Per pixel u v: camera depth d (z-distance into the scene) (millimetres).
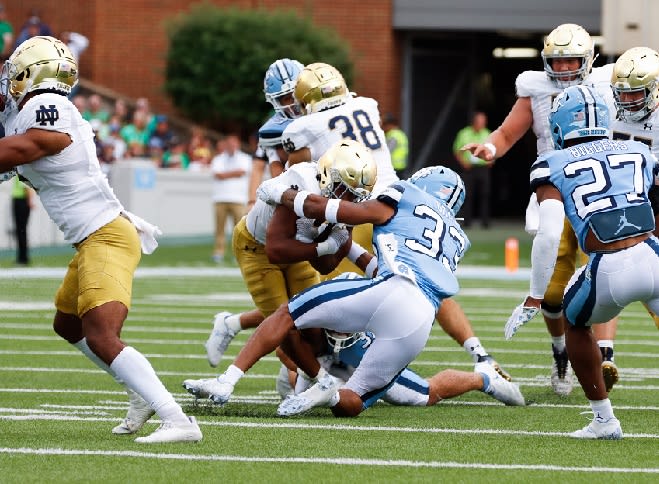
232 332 27297
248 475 17750
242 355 22344
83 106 77312
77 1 94125
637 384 27922
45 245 68500
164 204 78812
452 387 24734
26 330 37281
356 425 22219
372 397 23016
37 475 17656
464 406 24922
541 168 21109
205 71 87438
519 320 22750
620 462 18953
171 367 29828
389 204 22609
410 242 22469
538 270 22281
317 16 92750
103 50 94125
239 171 62406
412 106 94125
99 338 19812
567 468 18453
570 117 21125
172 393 25969
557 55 27062
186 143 89812
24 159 19484
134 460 18719
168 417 20016
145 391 19922
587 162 20766
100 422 22281
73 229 20109
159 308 42875
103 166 74312
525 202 102875
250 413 23547
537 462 18906
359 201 22688
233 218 63219
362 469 18250
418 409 24391
